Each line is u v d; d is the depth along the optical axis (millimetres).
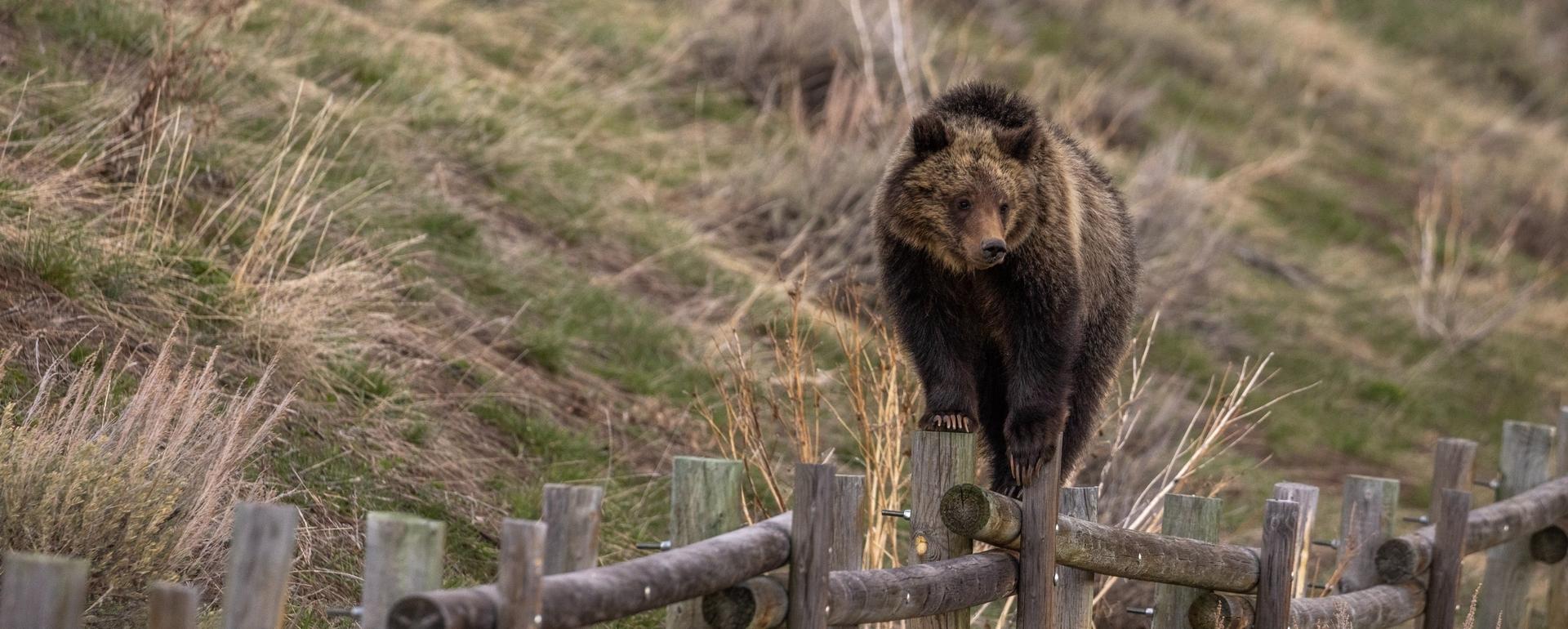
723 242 16203
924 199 8203
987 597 6754
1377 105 32719
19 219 9461
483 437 10539
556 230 14617
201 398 7523
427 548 4496
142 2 13570
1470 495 9375
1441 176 28531
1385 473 16906
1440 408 19516
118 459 6980
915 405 9930
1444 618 9422
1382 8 40969
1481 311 22812
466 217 13414
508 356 11938
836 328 10195
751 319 14148
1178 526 8188
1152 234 19500
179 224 10984
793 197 16938
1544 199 29297
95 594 6395
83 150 10961
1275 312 20734
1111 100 25609
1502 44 40094
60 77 11828
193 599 4230
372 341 10703
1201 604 7867
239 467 8125
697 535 5633
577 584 4684
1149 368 17203
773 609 5559
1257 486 14898
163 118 11281
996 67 25391
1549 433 11047
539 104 16922
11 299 8844
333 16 16109
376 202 12695
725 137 19031
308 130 13016
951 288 8508
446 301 12141
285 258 11180
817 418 9430
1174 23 31906
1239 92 30719
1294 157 24516
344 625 7586
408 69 15680
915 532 6910
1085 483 11594
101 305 9242
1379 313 22422
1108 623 10531
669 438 11922
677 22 21594
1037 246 8188
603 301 13461
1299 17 36562
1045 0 30562
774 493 8992
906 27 21578
